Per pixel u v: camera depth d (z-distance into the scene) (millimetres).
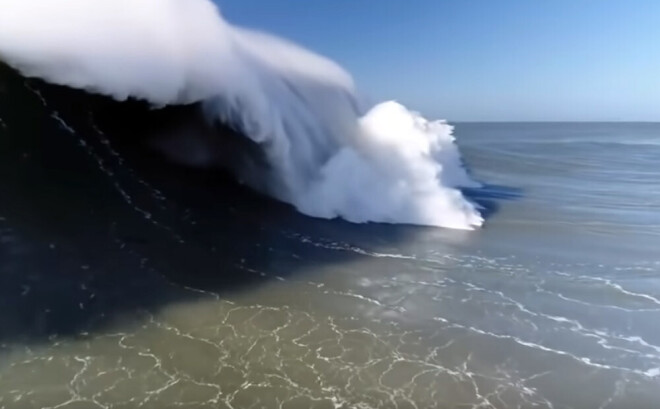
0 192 8039
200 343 5750
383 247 9367
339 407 4832
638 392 5250
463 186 16719
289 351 5707
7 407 4562
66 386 4891
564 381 5398
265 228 9781
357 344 5926
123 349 5539
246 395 4930
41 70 9242
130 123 10070
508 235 10742
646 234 11250
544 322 6672
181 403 4766
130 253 7766
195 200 9906
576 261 9133
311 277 7738
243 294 7000
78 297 6492
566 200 15023
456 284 7773
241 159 11125
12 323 5836
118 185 9203
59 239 7629
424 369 5500
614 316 6906
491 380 5363
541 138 49375
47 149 8930
